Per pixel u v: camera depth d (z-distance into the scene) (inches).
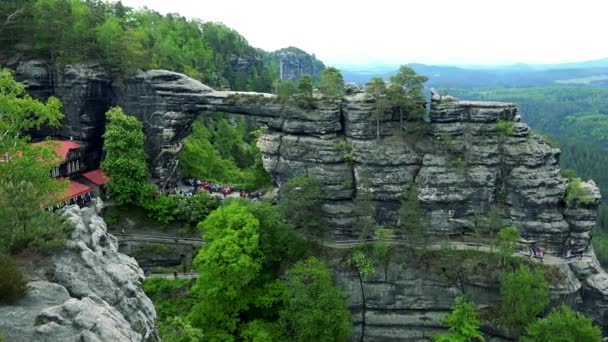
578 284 2704.2
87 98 3319.4
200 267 2498.8
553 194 2810.0
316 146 3004.4
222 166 4335.6
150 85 3321.9
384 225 2982.3
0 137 2086.6
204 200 3107.8
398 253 2783.0
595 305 2726.4
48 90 3368.6
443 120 2972.4
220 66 6259.8
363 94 3056.1
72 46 3339.1
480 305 2699.3
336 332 2396.7
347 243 2898.6
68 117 3344.0
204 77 5295.3
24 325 946.1
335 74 3088.1
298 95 3085.6
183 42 5679.1
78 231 1347.2
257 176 3636.8
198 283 2506.2
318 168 2997.0
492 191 2898.6
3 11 3262.8
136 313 1208.2
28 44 3353.8
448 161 2933.1
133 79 3346.5
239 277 2546.8
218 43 6776.6
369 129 2974.9
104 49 3400.6
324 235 2935.5
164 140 3363.7
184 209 3075.8
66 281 1161.4
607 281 2719.0
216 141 4997.5
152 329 1255.5
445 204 2913.4
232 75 6417.3
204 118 5093.5
